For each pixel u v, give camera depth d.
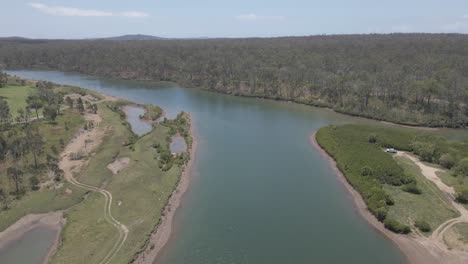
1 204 64.44
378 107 139.75
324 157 93.62
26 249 54.38
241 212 65.25
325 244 55.59
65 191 70.69
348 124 119.75
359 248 54.56
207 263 51.19
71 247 52.69
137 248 52.97
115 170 83.12
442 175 77.88
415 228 58.75
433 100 139.88
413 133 108.12
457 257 51.53
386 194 66.69
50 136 100.94
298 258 52.12
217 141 106.31
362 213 64.88
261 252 53.62
